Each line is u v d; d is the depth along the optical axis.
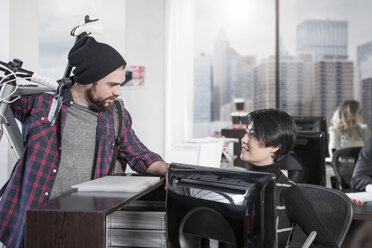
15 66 1.48
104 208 1.02
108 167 1.64
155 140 5.61
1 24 4.25
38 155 1.53
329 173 3.98
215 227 0.96
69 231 1.00
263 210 0.90
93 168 1.62
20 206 1.52
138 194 1.21
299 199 1.30
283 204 1.31
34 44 4.69
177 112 5.77
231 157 2.96
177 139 5.77
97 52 1.46
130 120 1.79
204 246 1.00
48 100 1.59
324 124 3.37
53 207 1.03
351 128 4.65
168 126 5.70
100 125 1.63
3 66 1.47
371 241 1.97
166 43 5.61
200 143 2.27
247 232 0.90
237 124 4.23
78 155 1.60
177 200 1.03
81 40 1.48
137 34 5.46
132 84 5.47
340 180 2.99
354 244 2.00
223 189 0.95
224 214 0.94
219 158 2.41
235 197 0.92
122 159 1.77
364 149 2.69
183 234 1.02
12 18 4.55
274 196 0.91
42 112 1.56
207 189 0.97
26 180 1.52
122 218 1.29
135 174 1.68
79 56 1.45
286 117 1.39
